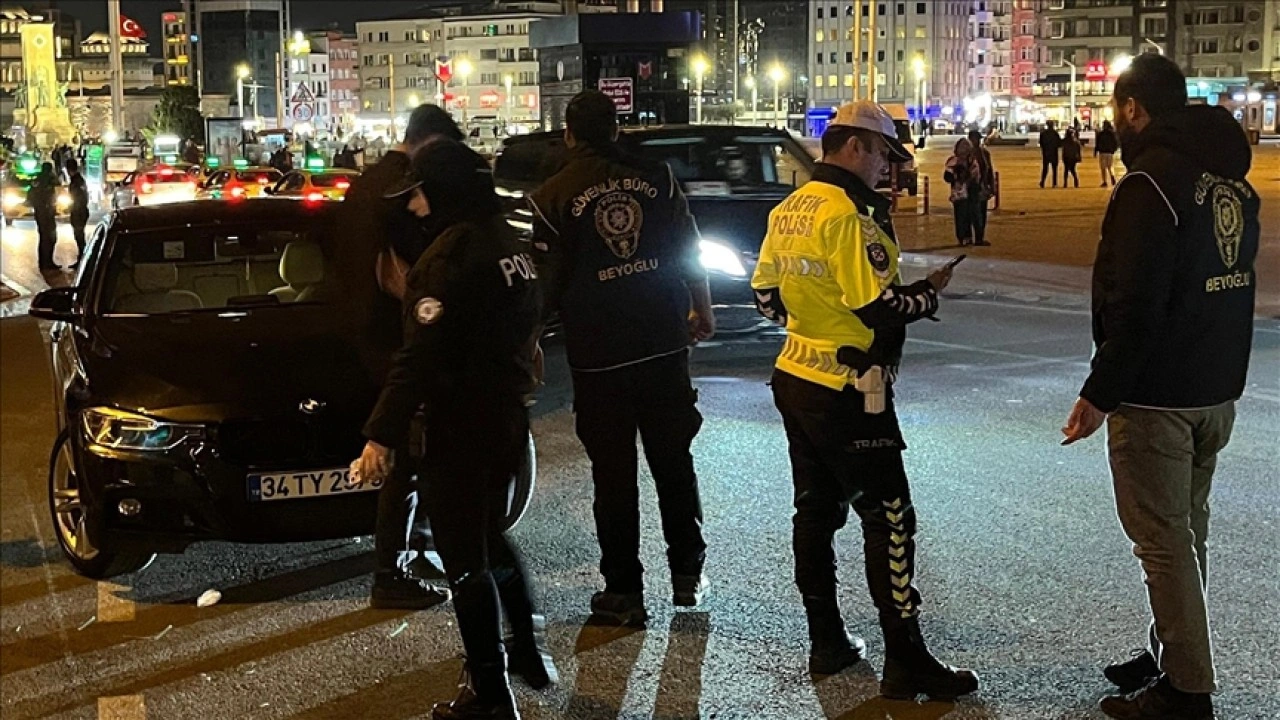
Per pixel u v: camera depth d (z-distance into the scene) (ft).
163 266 24.08
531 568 20.99
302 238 24.75
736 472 26.68
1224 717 15.10
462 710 15.20
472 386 14.75
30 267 77.66
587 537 22.68
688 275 18.39
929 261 67.51
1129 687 15.64
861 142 15.05
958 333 44.37
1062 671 16.40
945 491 24.76
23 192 130.41
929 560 20.68
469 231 14.70
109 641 18.53
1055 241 75.92
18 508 25.84
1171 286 13.84
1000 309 50.57
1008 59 519.60
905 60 495.41
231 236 24.77
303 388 19.77
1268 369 36.96
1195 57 436.76
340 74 578.66
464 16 523.70
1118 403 13.97
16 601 20.33
